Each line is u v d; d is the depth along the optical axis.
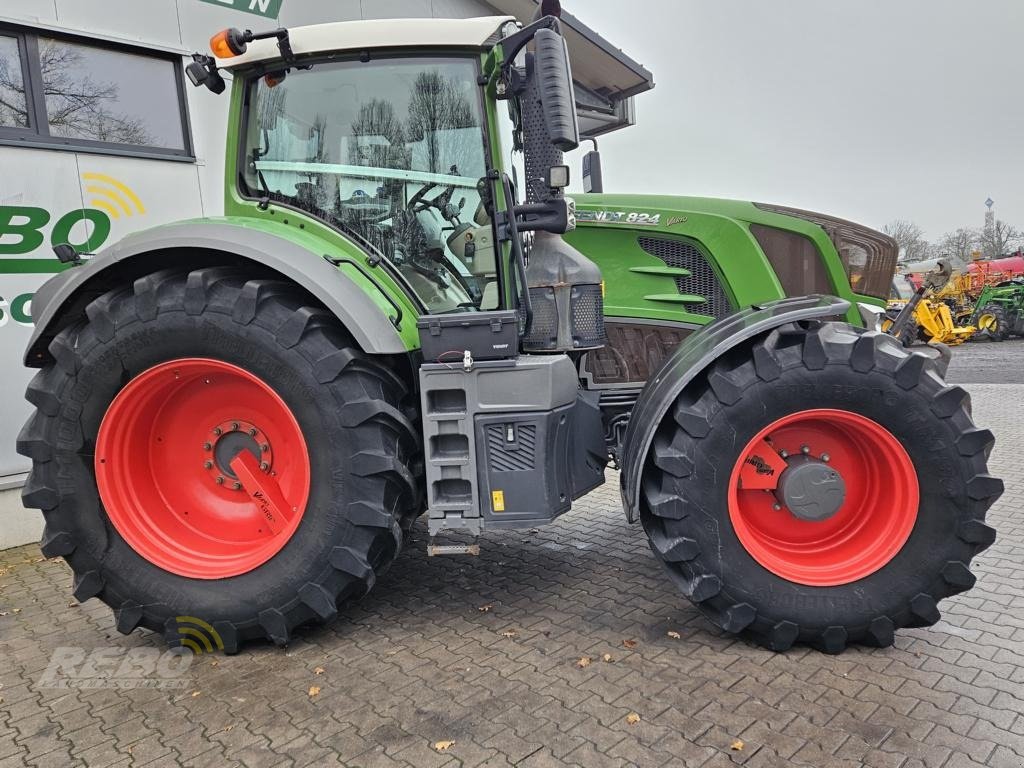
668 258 3.42
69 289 2.75
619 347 3.45
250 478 2.80
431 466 2.71
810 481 2.65
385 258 2.97
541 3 2.69
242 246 2.65
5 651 2.86
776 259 3.31
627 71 7.40
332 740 2.15
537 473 2.67
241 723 2.27
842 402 2.56
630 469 2.71
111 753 2.14
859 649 2.63
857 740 2.06
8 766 2.09
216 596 2.72
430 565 3.64
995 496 2.51
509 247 2.91
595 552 3.79
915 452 2.54
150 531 2.83
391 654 2.70
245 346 2.64
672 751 2.03
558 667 2.54
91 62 4.52
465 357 2.62
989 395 9.08
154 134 4.83
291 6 5.45
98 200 4.54
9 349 4.23
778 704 2.26
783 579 2.59
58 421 2.75
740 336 2.60
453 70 2.89
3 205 4.17
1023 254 19.39
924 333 14.72
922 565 2.55
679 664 2.54
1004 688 2.32
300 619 2.73
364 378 2.65
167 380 2.79
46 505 2.76
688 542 2.60
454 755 2.05
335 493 2.65
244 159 3.05
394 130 2.95
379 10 6.09
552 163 2.79
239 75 3.00
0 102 4.21
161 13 4.75
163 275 2.71
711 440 2.59
